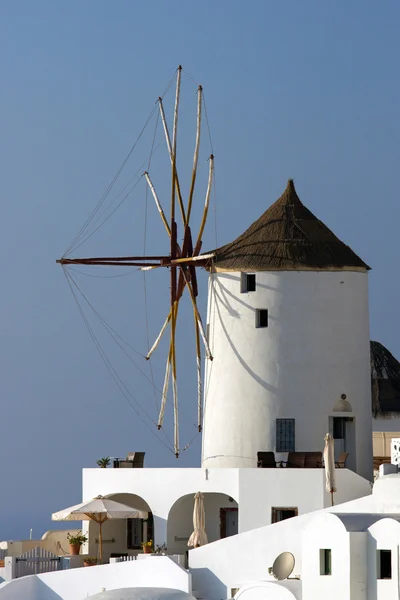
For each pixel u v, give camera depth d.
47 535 192.50
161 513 180.50
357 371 186.38
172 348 191.62
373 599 150.38
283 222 189.12
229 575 166.12
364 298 189.00
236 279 187.12
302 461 178.62
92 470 185.62
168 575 165.38
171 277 192.62
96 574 169.25
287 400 183.50
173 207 192.38
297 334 184.50
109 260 192.62
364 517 154.75
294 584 156.75
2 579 174.88
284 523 164.62
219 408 187.25
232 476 175.75
